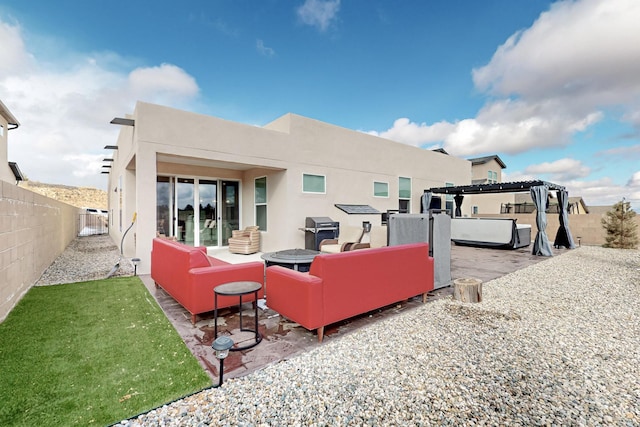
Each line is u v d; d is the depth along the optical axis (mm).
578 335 3363
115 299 4543
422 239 5066
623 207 11602
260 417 1974
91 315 3865
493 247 11672
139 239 6168
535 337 3309
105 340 3133
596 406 2102
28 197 4867
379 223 10680
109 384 2324
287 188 8617
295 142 8820
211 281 3717
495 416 1993
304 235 8984
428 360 2773
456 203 14391
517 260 8750
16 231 4211
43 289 5035
